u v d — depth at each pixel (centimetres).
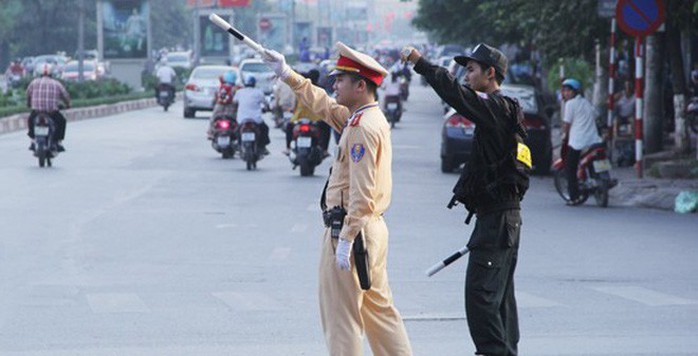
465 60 1579
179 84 14375
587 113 3750
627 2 4116
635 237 3045
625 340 1844
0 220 3234
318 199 3816
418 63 1505
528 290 2281
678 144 5078
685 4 4628
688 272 2503
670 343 1822
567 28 5122
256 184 4284
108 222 3216
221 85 5419
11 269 2483
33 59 17312
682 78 5088
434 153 5959
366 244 1426
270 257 2659
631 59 5988
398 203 3775
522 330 1916
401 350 1469
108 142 6281
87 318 1986
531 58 9244
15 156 5372
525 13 5291
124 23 13425
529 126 4962
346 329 1427
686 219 3466
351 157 1412
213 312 2036
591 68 7262
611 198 4003
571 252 2784
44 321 1959
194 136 6850
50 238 2925
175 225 3177
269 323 1945
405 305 2120
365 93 1430
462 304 2128
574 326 1947
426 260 2647
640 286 2330
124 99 10294
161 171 4741
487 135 1543
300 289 2264
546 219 3438
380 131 1415
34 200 3706
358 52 1434
